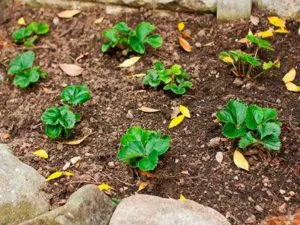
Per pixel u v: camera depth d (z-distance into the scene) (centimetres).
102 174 180
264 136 176
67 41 223
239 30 215
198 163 180
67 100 191
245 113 180
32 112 200
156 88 201
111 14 229
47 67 215
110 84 205
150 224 160
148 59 212
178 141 186
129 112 196
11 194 171
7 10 239
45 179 179
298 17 215
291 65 203
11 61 212
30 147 189
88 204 165
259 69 203
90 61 214
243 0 214
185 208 163
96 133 191
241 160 178
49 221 161
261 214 167
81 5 233
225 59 202
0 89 210
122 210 164
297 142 182
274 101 194
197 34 218
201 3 220
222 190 173
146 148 175
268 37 211
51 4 236
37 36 226
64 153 187
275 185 174
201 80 203
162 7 225
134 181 177
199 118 192
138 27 211
